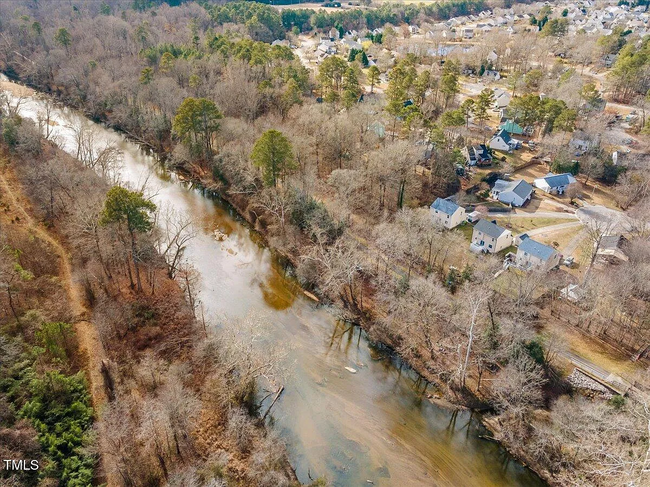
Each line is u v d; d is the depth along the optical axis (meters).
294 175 83.94
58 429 42.41
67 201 73.75
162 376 51.06
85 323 58.09
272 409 53.16
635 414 45.41
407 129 94.69
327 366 59.38
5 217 73.06
